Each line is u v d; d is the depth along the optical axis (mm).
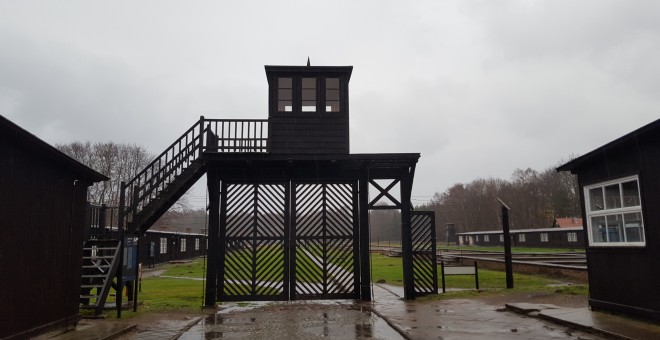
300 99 13555
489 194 89188
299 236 13266
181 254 44938
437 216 98000
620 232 9094
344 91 13633
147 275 25500
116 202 54062
